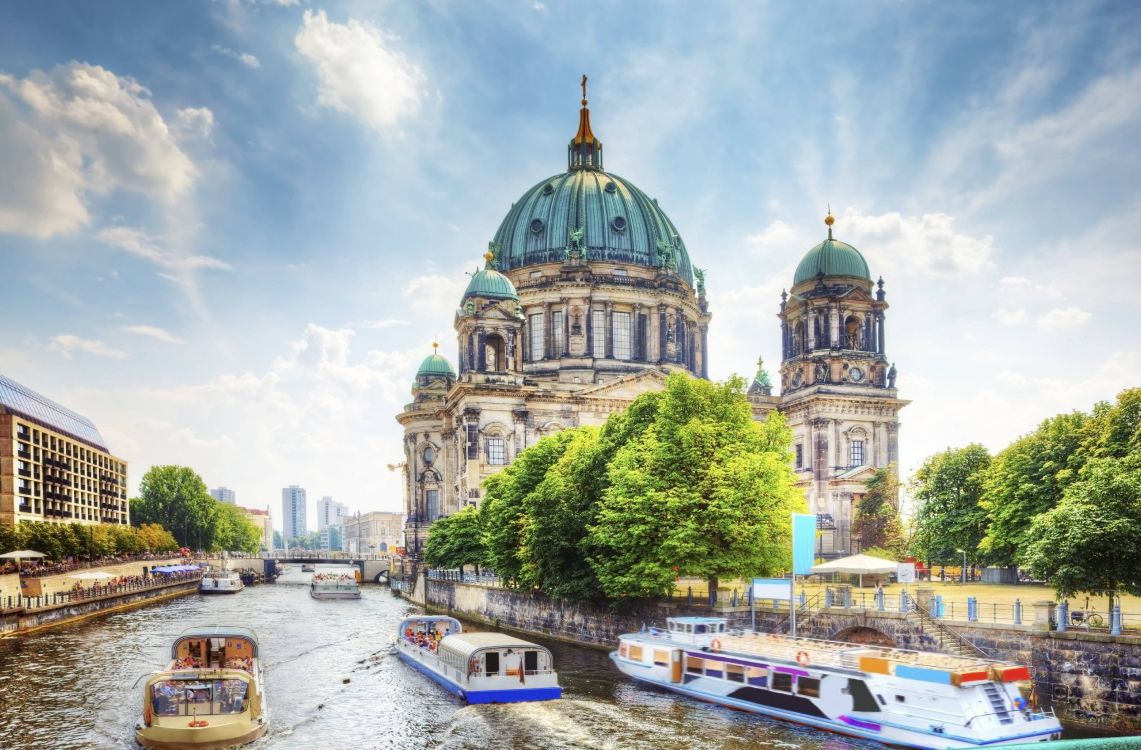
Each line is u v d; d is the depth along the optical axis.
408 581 158.12
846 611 60.94
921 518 98.19
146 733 45.97
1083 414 76.06
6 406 144.88
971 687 43.69
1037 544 53.78
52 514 163.00
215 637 60.72
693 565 67.31
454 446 157.25
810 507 131.50
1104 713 46.75
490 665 56.72
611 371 150.50
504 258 163.75
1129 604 63.31
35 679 64.00
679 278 159.12
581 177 164.88
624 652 63.50
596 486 82.88
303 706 55.97
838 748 45.72
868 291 136.75
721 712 53.31
